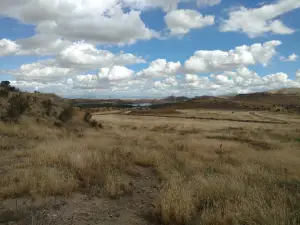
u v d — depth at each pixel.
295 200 5.21
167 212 4.84
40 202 5.06
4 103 18.91
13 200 5.12
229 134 28.47
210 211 4.96
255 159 11.63
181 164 9.84
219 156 12.24
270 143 21.27
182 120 70.00
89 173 7.13
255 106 183.88
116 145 12.64
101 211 5.08
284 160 12.06
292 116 108.44
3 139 11.99
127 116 83.94
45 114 21.34
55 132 16.64
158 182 7.65
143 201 5.90
